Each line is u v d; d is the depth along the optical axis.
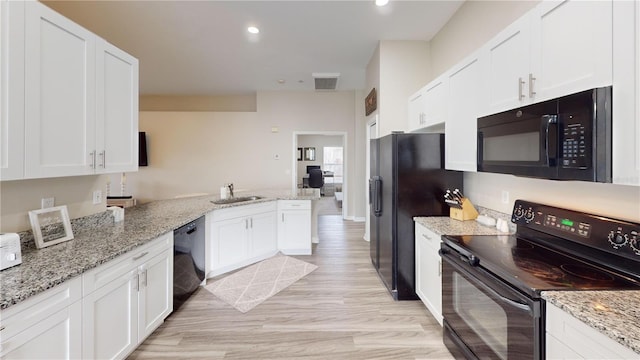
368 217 4.62
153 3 2.67
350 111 6.09
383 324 2.26
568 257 1.46
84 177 2.09
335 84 5.39
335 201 9.19
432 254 2.17
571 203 1.57
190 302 2.60
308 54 3.92
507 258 1.46
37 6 1.38
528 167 1.35
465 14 2.67
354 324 2.27
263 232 3.73
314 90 5.95
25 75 1.34
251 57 4.03
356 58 4.07
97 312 1.49
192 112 6.05
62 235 1.80
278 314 2.41
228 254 3.30
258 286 2.95
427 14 2.88
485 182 2.35
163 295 2.16
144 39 3.43
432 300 2.19
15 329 1.10
